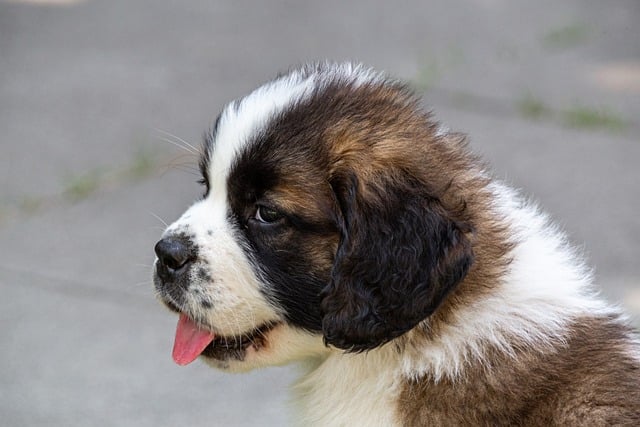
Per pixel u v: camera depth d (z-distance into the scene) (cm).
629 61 2288
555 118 1961
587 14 2669
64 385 1171
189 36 2352
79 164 1723
